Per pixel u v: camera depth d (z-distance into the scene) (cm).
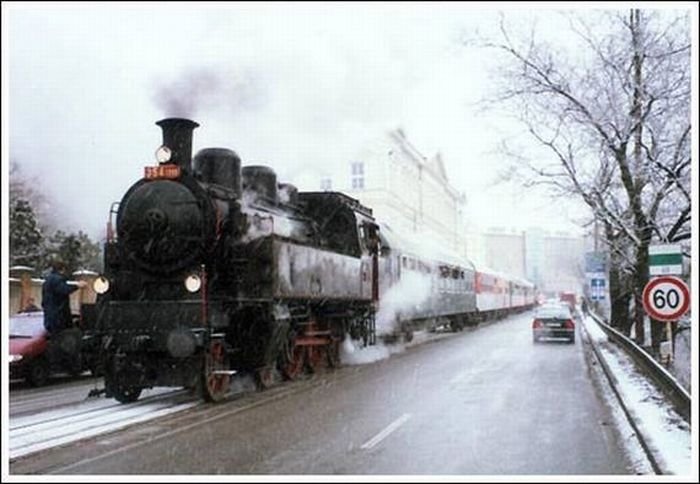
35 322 1565
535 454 812
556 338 2662
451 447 848
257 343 1327
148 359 1179
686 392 985
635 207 1716
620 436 910
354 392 1312
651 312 1133
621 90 1645
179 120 1248
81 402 1225
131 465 766
